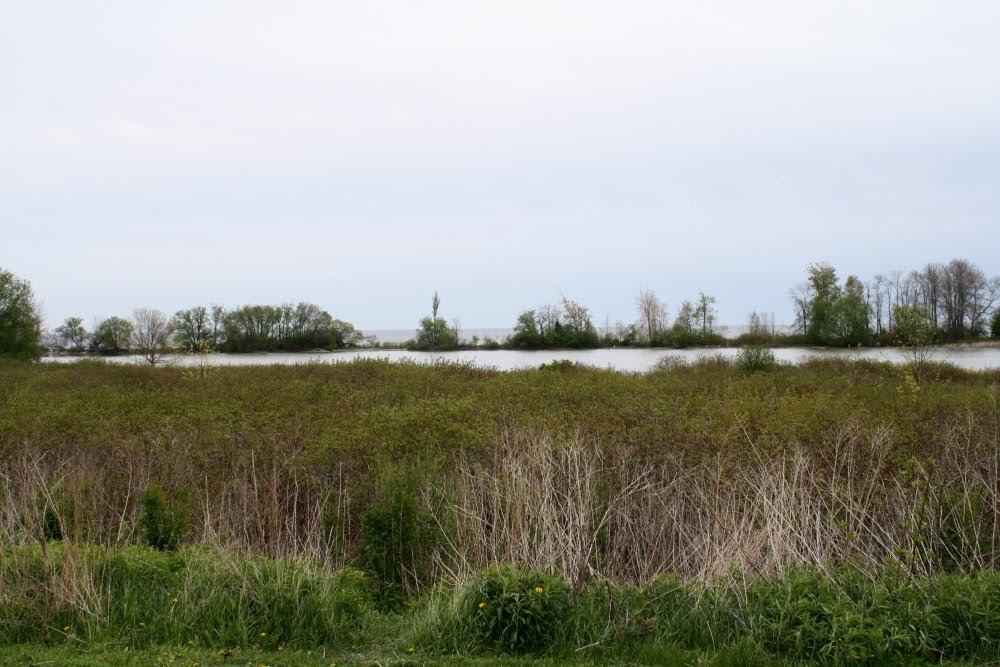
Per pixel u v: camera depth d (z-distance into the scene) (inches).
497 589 190.9
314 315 2362.2
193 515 292.7
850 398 559.2
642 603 197.9
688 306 2315.5
